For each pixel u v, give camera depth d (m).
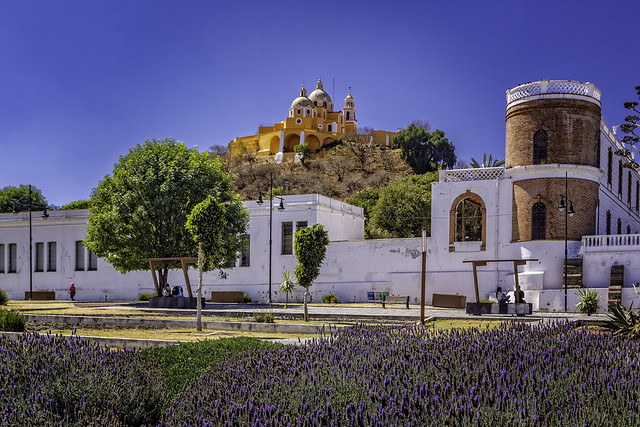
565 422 7.01
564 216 38.00
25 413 8.05
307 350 10.96
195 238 25.48
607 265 35.69
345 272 44.97
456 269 41.25
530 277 37.88
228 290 48.41
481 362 9.26
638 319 15.88
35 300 50.28
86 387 8.87
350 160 126.81
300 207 46.91
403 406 7.43
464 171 41.94
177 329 24.12
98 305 39.34
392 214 66.56
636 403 7.43
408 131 123.31
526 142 39.38
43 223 53.97
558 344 10.47
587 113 39.00
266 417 7.60
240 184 120.19
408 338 11.55
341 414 7.48
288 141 134.00
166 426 8.18
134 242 39.56
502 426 7.00
